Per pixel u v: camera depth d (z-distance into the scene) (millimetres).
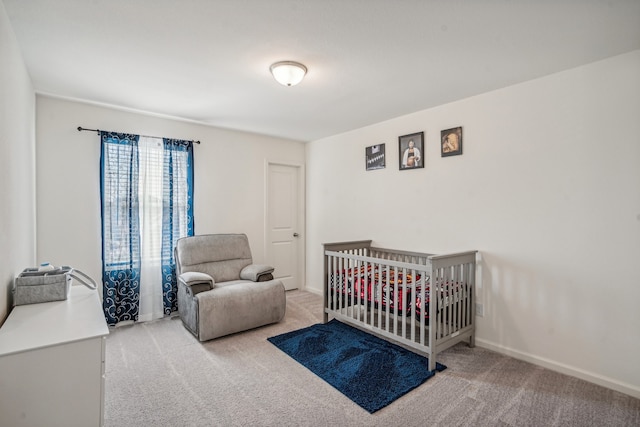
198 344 2920
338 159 4398
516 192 2650
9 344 1334
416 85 2684
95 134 3240
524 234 2609
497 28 1830
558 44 2014
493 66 2324
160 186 3598
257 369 2465
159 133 3646
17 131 2012
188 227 3822
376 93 2873
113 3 1605
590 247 2285
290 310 3951
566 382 2275
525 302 2607
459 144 3010
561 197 2416
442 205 3166
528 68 2357
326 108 3293
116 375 2363
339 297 3342
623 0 1562
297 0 1578
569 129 2371
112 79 2580
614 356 2189
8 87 1738
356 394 2113
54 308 1829
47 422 1354
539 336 2533
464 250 2994
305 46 2049
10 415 1291
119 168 3326
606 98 2207
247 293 3207
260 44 2027
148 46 2057
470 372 2422
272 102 3127
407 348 2828
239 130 4234
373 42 1997
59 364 1371
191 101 3096
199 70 2408
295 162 4879
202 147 3982
